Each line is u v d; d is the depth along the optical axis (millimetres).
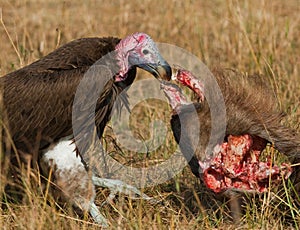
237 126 17016
